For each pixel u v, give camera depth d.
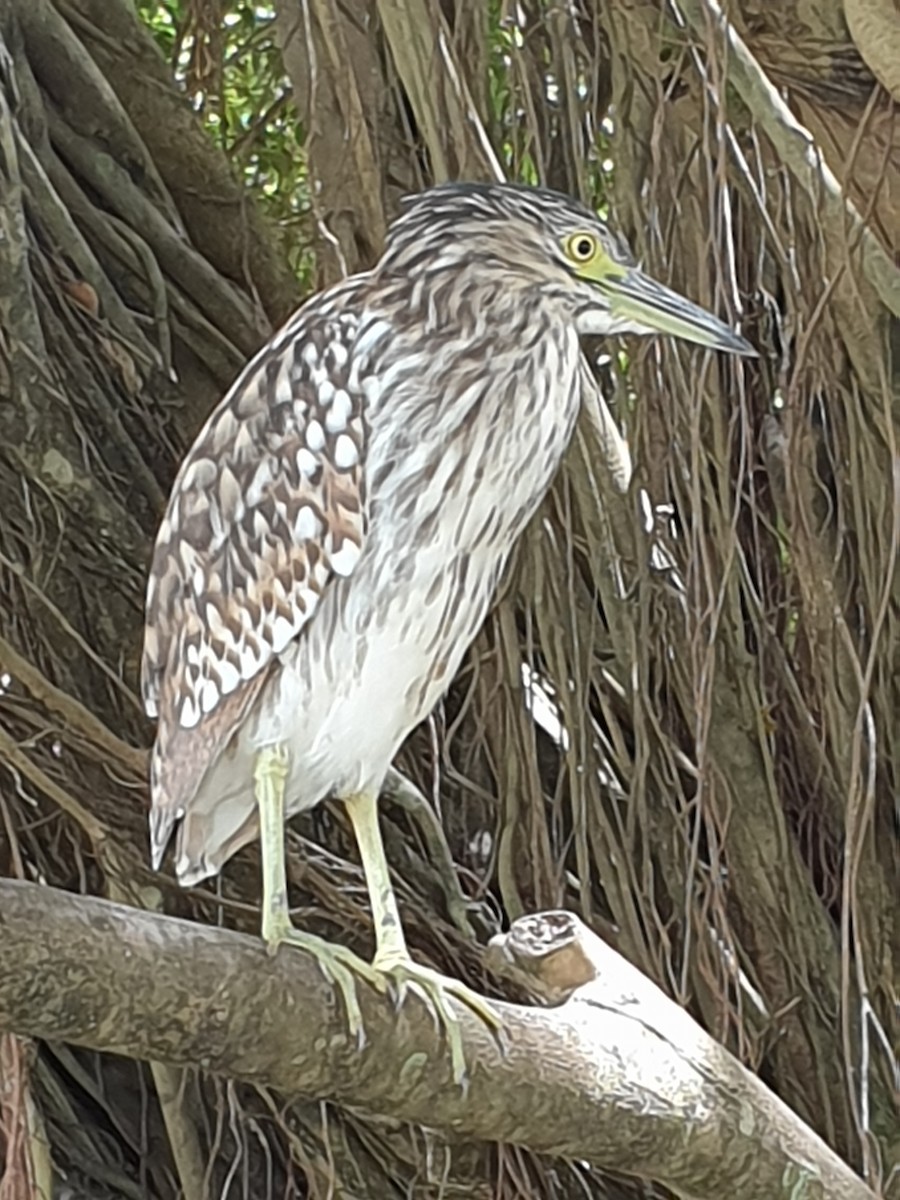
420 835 5.23
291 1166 5.35
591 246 3.43
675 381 4.86
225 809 3.62
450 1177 5.22
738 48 4.18
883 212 4.38
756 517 5.17
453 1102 3.00
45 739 4.95
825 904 5.42
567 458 4.89
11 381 4.86
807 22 4.20
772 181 4.75
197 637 3.57
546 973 3.42
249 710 3.51
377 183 4.87
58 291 5.12
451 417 3.37
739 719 5.14
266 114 6.38
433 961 5.07
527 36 4.91
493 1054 3.02
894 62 3.95
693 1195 3.37
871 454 4.85
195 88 6.09
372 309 3.45
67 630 4.92
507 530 3.51
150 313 5.39
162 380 5.31
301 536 3.44
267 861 3.24
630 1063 3.20
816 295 4.64
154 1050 2.73
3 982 2.55
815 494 5.08
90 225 5.36
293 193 6.44
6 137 4.91
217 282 5.52
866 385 4.61
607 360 5.42
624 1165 3.25
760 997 5.21
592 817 5.06
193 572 3.59
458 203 3.45
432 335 3.39
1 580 5.01
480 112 4.82
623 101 4.82
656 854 5.16
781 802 5.32
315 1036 2.83
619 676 5.19
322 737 3.49
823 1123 5.25
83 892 5.22
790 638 5.39
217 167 5.71
